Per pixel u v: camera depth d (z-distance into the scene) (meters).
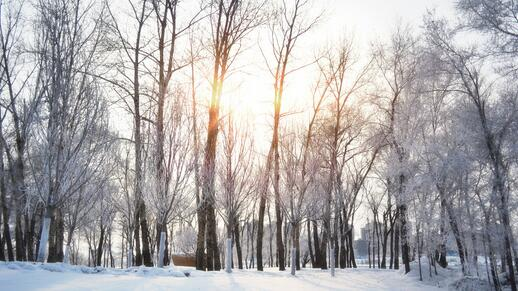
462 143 17.73
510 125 16.14
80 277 11.20
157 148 16.47
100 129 16.30
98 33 18.06
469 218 18.08
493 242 17.02
